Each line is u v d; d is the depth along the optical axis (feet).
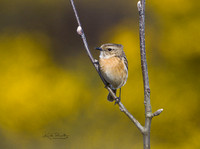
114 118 43.60
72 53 64.44
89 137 41.29
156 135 41.81
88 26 66.85
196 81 44.96
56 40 65.92
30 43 61.36
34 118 44.73
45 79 52.26
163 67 47.32
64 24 67.72
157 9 50.83
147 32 50.19
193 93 43.93
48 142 41.14
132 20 66.28
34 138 42.39
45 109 46.60
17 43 60.75
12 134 43.70
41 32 65.98
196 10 48.52
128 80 46.68
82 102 48.47
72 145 40.09
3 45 59.62
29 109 45.60
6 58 56.65
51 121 45.19
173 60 47.32
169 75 46.11
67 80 51.98
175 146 41.11
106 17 67.82
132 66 48.57
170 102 43.60
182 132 41.78
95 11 68.33
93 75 54.44
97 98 48.19
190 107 42.96
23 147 41.47
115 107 44.39
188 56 46.78
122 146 40.14
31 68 54.90
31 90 49.21
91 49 64.18
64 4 69.26
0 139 42.80
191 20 48.29
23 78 52.08
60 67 59.06
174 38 48.01
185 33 47.80
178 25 48.73
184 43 47.44
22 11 68.18
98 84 52.54
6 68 54.24
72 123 43.83
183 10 48.83
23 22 67.15
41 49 61.11
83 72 56.49
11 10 67.87
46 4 68.95
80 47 65.46
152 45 49.47
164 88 44.96
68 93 48.75
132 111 43.73
